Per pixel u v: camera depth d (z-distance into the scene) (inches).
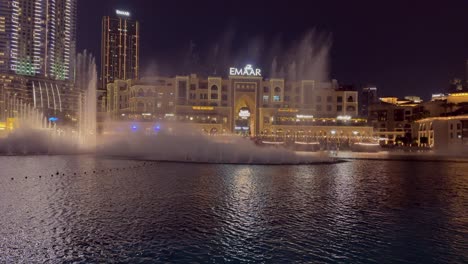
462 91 6791.3
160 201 1174.3
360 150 5196.9
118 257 698.8
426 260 709.3
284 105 7426.2
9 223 901.2
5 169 1985.7
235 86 7224.4
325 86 7805.1
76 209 1051.9
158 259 693.3
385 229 898.1
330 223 944.9
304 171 2097.7
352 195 1332.4
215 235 832.3
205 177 1758.1
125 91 7544.3
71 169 2020.2
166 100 7111.2
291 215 1017.5
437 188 1515.7
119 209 1058.1
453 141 5812.0
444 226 929.5
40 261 673.6
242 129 7308.1
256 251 741.3
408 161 3070.9
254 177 1782.7
